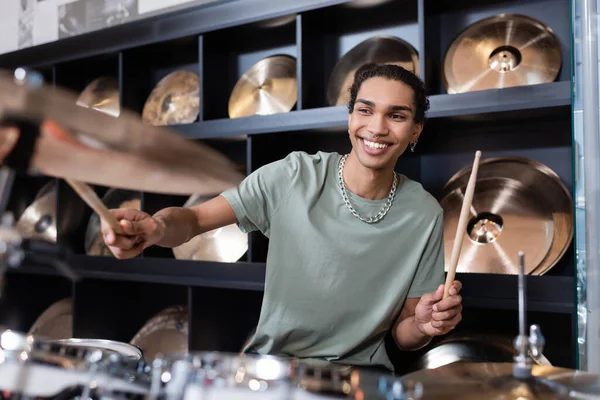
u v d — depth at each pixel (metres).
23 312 2.50
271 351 1.28
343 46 1.96
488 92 1.50
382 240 1.24
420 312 1.11
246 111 2.00
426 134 1.78
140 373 0.67
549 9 1.65
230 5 1.91
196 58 2.25
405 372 1.67
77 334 2.14
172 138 0.59
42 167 0.67
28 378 0.63
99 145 0.59
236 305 2.04
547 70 1.55
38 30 2.65
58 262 0.65
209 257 1.97
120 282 2.33
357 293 1.23
